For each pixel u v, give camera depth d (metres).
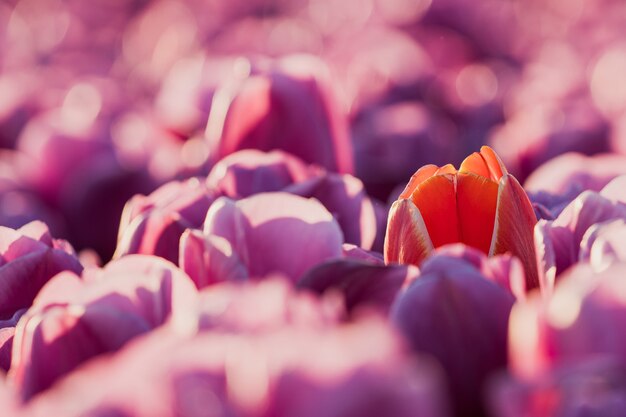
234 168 0.90
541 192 0.89
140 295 0.68
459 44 2.62
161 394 0.57
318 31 3.18
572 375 0.58
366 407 0.56
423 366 0.64
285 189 0.87
